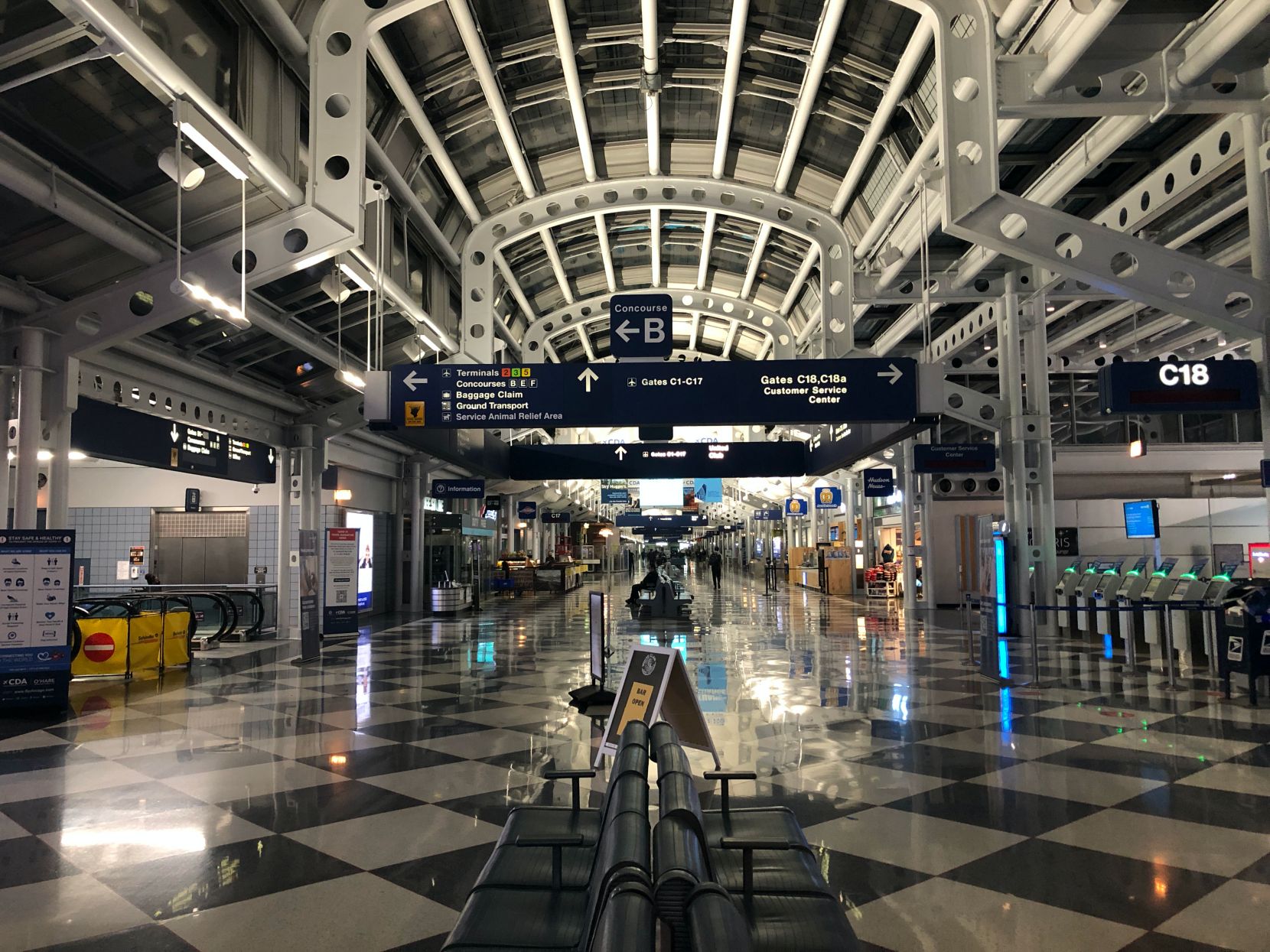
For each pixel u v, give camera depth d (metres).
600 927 1.60
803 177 13.95
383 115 10.20
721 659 12.22
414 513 22.62
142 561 18.25
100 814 4.99
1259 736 6.92
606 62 11.19
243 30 7.72
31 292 8.48
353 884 3.91
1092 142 9.55
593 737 7.07
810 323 19.62
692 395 10.30
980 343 19.48
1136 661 11.77
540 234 16.30
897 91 9.99
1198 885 3.82
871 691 9.34
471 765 6.13
